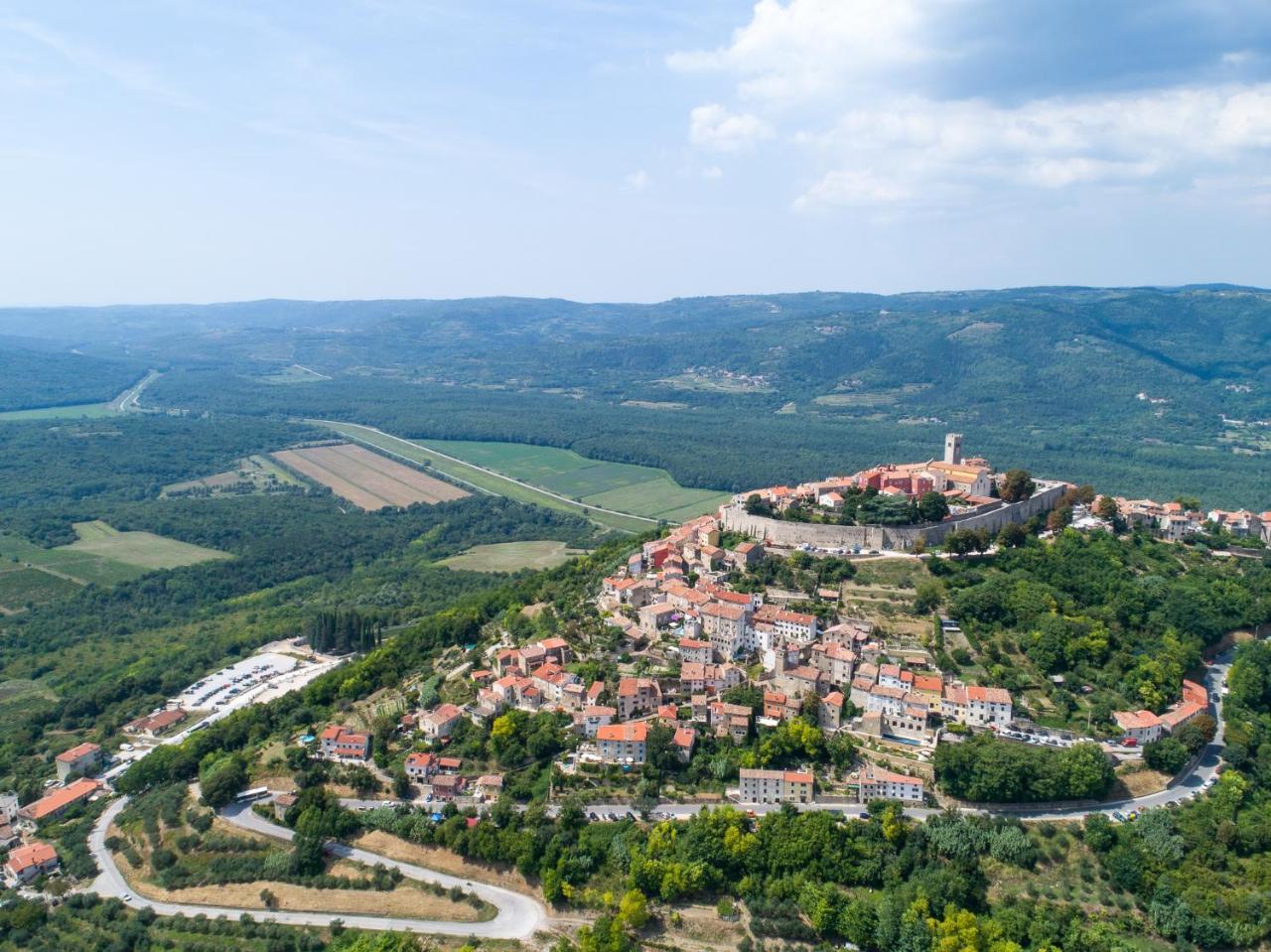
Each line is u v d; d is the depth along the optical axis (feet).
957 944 640.99
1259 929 652.89
